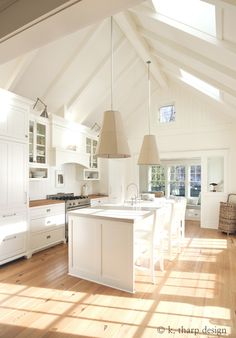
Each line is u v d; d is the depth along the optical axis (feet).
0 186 11.23
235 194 18.80
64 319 7.34
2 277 10.32
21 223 12.33
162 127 22.12
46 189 17.29
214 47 8.93
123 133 10.02
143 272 10.85
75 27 5.25
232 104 15.75
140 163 13.21
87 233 10.07
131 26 12.79
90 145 20.47
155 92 22.49
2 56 6.63
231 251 13.89
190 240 16.20
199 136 20.51
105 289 9.25
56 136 16.19
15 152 12.04
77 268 10.42
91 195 21.12
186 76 17.19
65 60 14.12
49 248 14.55
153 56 16.53
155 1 8.79
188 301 8.36
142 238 10.04
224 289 9.26
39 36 5.59
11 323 7.14
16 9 5.32
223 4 5.92
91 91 17.70
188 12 8.57
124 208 11.55
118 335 6.59
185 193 25.18
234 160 19.11
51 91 15.60
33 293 8.94
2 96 11.33
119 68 17.29
